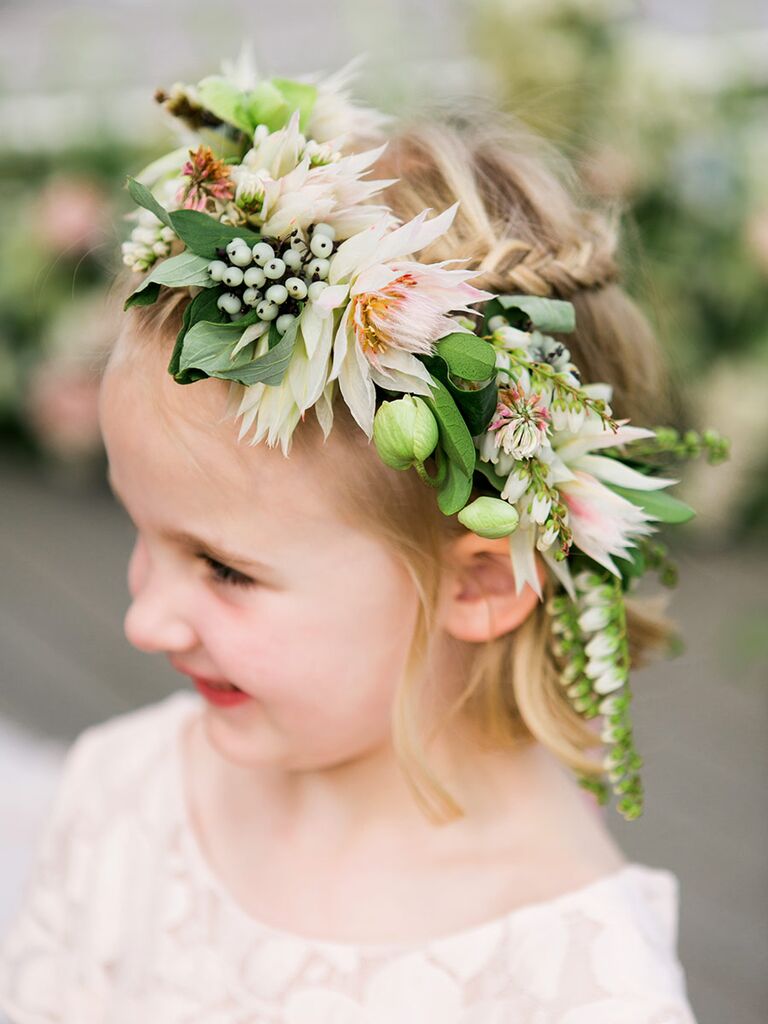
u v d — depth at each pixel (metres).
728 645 3.02
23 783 2.59
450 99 1.40
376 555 0.92
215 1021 1.08
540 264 1.00
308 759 1.00
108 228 3.05
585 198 1.22
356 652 0.95
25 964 1.26
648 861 2.41
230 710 1.00
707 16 4.12
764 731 2.79
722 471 3.25
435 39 3.68
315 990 1.04
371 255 0.80
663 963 0.96
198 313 0.81
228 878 1.15
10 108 4.08
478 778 1.07
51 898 1.28
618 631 0.97
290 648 0.94
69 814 1.32
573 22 3.19
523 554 0.88
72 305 3.83
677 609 3.18
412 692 0.96
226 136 0.94
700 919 2.27
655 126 3.28
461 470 0.80
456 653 1.02
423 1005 1.00
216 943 1.11
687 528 3.27
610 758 0.99
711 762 2.70
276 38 4.47
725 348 3.32
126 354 0.92
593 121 3.16
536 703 1.03
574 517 0.89
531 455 0.83
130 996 1.15
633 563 0.98
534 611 1.03
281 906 1.10
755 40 3.82
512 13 3.16
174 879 1.17
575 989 0.94
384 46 3.57
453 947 1.01
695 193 3.27
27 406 4.04
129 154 3.95
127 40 4.61
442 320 0.80
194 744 1.28
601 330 1.07
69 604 3.34
